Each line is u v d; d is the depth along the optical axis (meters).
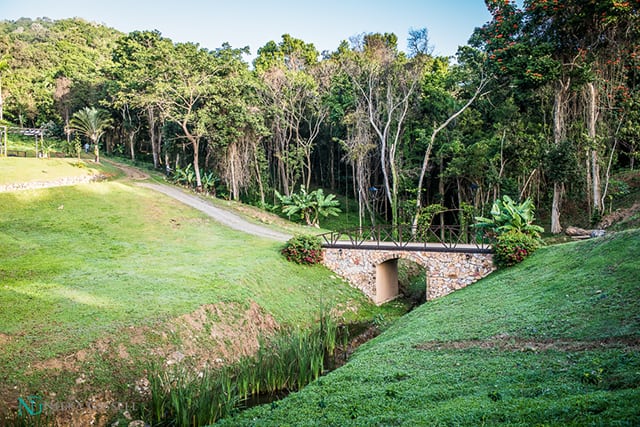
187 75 48.12
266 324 21.69
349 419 10.42
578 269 18.41
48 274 22.31
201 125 46.47
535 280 19.58
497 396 9.25
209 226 36.84
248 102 49.91
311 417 11.29
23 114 72.19
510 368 11.25
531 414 7.87
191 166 59.34
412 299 30.44
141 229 33.53
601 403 7.51
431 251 26.17
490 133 40.62
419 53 37.97
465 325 16.53
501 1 33.03
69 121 66.69
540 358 11.49
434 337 15.92
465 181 43.03
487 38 34.91
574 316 14.02
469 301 20.30
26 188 36.03
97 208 35.91
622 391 8.00
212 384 14.80
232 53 51.09
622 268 16.42
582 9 29.55
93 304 18.91
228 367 17.73
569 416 7.46
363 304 27.44
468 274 25.22
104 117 56.84
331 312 25.31
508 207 26.59
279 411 12.33
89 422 13.84
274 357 17.00
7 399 13.54
